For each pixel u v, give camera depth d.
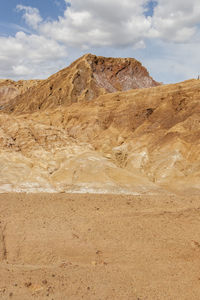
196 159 36.75
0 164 31.42
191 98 46.16
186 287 12.55
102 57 103.31
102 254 15.79
